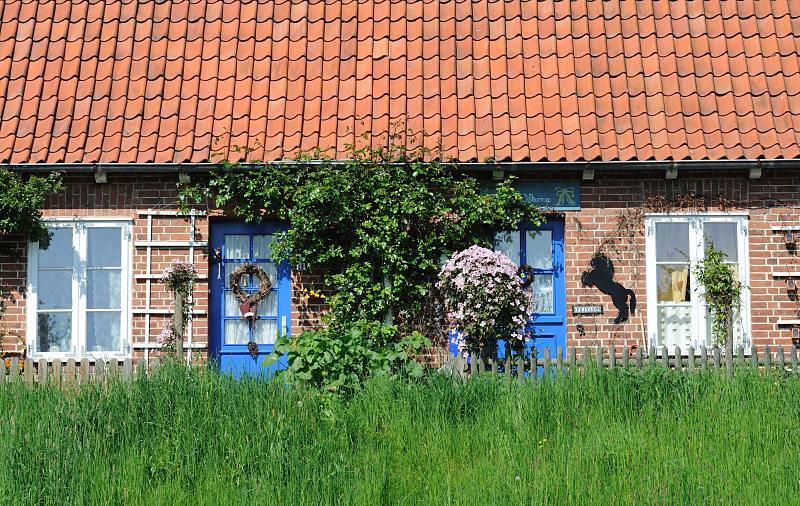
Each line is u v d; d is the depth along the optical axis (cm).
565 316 1584
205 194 1578
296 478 1052
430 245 1561
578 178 1578
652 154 1548
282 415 1144
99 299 1580
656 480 1029
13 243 1573
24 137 1580
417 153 1559
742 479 1028
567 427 1164
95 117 1609
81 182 1580
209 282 1595
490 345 1438
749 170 1554
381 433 1159
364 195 1549
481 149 1569
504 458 1100
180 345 1423
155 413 1157
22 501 1008
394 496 1045
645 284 1567
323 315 1591
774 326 1559
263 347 1597
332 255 1558
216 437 1119
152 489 1055
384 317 1562
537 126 1588
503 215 1558
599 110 1606
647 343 1560
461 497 1016
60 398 1170
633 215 1573
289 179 1556
